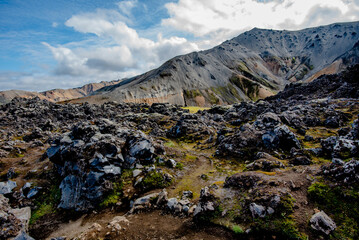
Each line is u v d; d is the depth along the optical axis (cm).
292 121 4712
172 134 6034
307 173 1808
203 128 5975
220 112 10744
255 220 1401
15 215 2045
